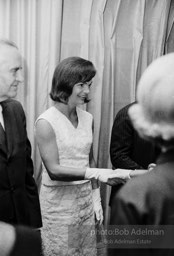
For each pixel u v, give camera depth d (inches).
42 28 82.3
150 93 28.3
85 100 64.7
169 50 93.2
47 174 62.9
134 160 69.6
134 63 89.5
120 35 88.3
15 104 60.4
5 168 55.0
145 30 90.0
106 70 88.4
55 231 63.2
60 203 62.6
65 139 60.2
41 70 83.4
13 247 21.5
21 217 57.6
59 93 60.3
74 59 60.7
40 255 22.8
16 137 57.1
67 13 83.4
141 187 27.7
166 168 28.2
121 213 27.3
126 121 68.8
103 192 91.6
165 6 89.0
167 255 26.9
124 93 91.3
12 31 80.9
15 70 54.1
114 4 85.7
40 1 81.4
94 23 85.0
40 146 59.7
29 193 61.2
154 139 29.2
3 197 55.1
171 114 27.5
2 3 78.7
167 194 27.1
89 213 66.2
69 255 63.1
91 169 60.2
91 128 66.6
